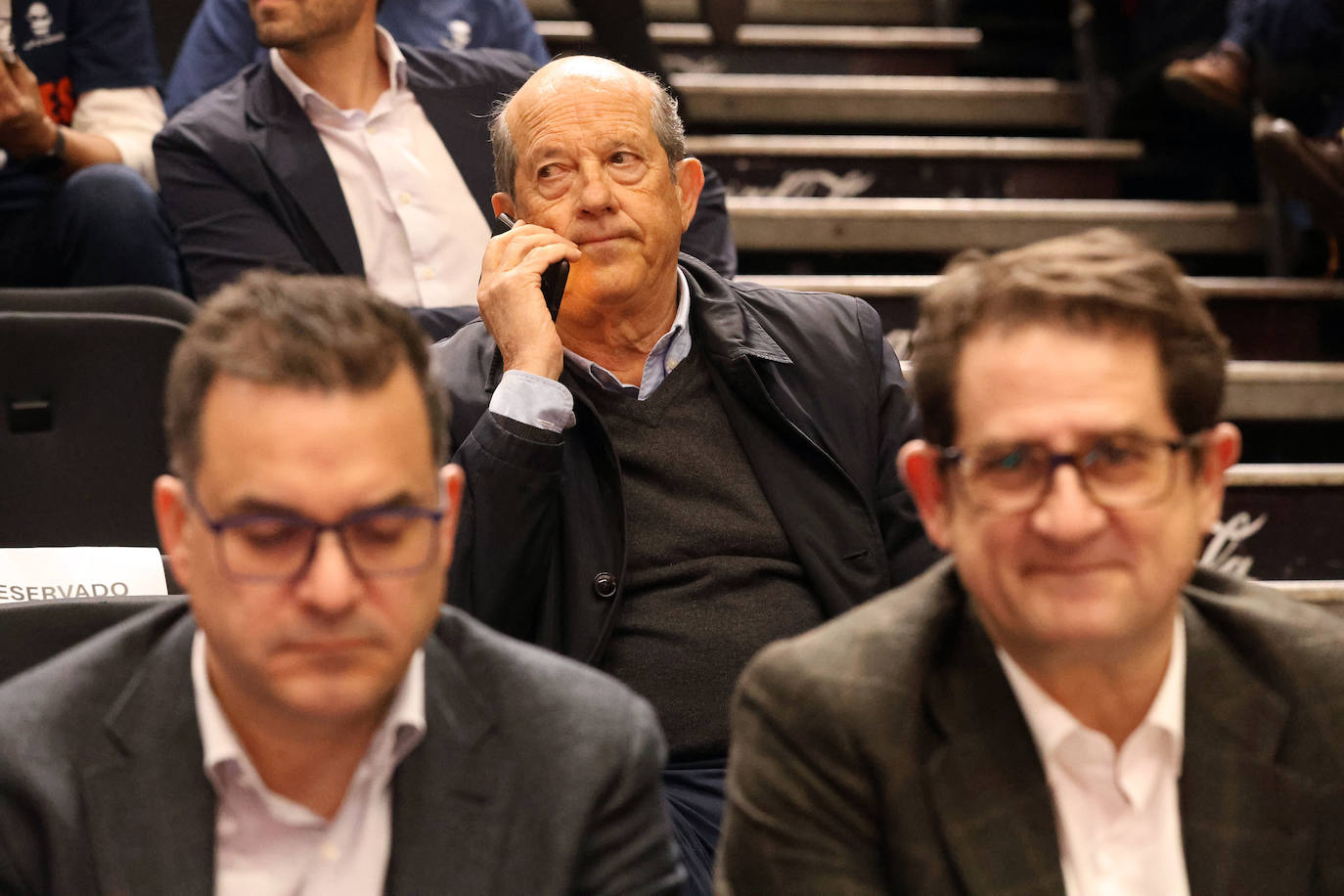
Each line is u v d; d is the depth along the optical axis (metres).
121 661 3.76
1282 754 3.76
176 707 3.60
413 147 9.16
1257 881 3.66
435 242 8.95
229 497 3.23
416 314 8.43
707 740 6.29
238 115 8.95
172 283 9.02
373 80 9.27
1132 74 13.64
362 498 3.25
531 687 3.86
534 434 6.20
